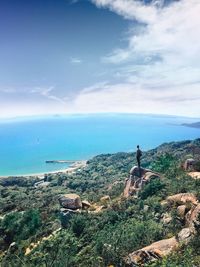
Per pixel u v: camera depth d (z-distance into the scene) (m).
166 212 30.53
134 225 29.88
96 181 135.38
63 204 45.16
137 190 44.38
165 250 21.89
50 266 28.89
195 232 22.05
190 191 33.97
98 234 31.50
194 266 17.98
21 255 37.94
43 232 44.91
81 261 27.42
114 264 24.06
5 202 97.56
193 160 48.09
